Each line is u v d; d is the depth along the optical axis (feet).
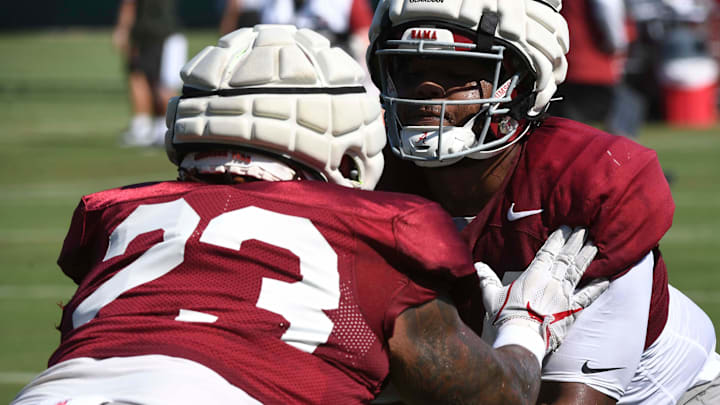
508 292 27.40
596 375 28.37
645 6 184.75
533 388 25.52
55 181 122.52
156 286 23.44
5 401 49.47
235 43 25.55
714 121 188.55
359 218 23.81
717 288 71.36
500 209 29.37
